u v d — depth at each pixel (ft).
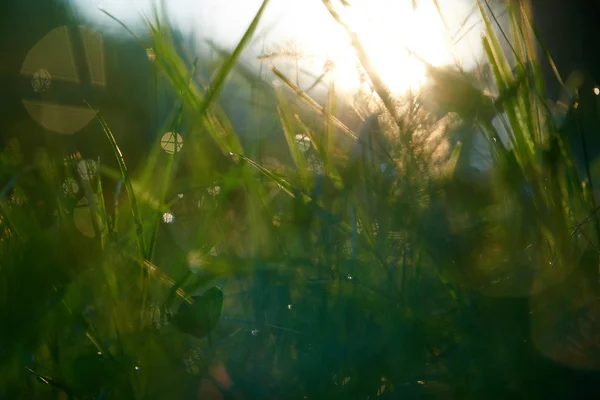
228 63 1.43
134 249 1.34
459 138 1.32
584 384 1.14
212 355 1.20
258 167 1.34
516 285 1.21
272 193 1.45
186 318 1.19
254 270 1.28
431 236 1.24
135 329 1.20
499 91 1.30
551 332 1.19
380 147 1.28
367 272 1.30
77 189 1.40
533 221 1.26
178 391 1.16
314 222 1.38
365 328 1.21
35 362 1.16
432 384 1.16
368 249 1.31
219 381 1.17
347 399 1.16
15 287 1.21
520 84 1.30
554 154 1.25
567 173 1.29
